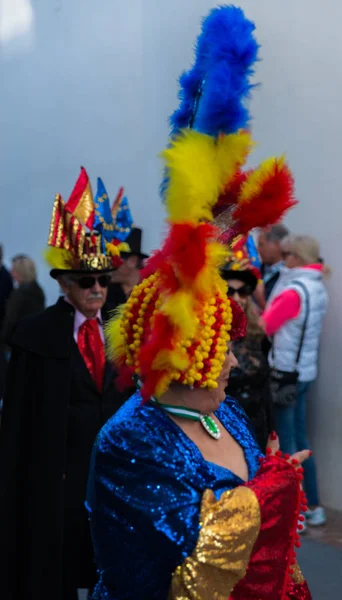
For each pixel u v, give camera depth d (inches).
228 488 64.8
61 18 271.9
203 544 58.6
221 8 64.7
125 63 243.0
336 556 162.9
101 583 65.7
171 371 60.8
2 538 118.8
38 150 291.9
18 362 123.4
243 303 130.0
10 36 300.5
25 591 118.8
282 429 179.0
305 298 175.2
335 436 187.5
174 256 59.4
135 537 60.3
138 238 173.3
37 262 300.8
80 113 267.4
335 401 186.4
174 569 59.4
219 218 65.7
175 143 62.1
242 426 74.3
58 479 119.0
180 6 217.5
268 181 64.1
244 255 132.5
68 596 122.2
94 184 262.5
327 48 179.8
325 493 190.9
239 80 62.6
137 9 235.6
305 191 189.5
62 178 280.2
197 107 65.5
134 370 66.2
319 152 184.4
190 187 59.7
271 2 191.6
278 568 64.9
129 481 61.3
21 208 304.7
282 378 175.5
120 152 249.3
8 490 119.7
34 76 289.9
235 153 62.0
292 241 181.2
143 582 60.7
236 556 59.7
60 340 123.6
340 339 184.5
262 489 63.1
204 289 60.0
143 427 63.5
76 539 121.6
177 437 63.6
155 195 235.6
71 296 127.1
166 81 225.9
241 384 124.2
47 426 120.1
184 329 59.3
